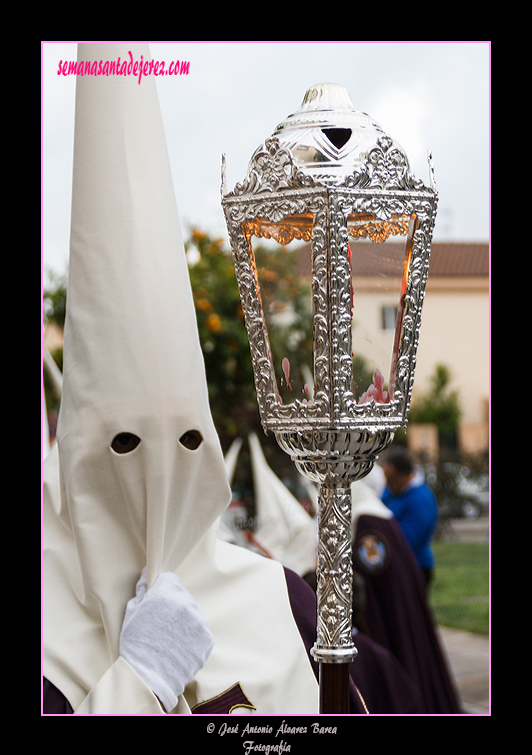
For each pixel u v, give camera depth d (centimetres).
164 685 150
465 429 1462
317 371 121
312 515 439
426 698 415
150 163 165
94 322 159
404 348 126
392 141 125
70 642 163
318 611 127
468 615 763
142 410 156
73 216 167
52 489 179
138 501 161
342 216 119
